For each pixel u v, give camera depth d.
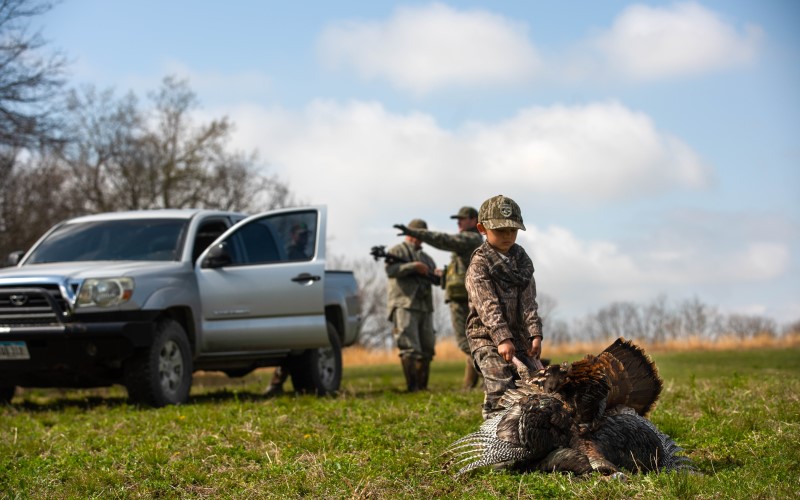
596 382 6.26
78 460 7.88
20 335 11.76
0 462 8.06
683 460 6.59
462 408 10.29
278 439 8.50
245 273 13.14
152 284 12.15
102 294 11.81
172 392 12.33
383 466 7.05
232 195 42.06
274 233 13.71
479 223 7.20
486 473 6.50
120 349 11.75
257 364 13.95
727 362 22.84
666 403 10.05
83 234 13.40
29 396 15.03
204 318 12.89
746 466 6.55
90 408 12.45
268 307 13.20
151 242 13.09
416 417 9.58
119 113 40.00
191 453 8.00
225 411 10.66
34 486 7.01
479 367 7.14
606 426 6.31
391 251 14.59
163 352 12.19
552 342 34.59
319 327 13.46
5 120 21.88
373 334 49.62
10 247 28.19
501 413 6.44
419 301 14.32
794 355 26.50
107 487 6.96
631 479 5.89
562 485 5.82
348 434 8.56
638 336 51.53
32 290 11.80
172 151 41.53
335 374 14.48
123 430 9.66
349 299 14.77
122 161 40.28
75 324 11.73
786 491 5.61
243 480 7.00
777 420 8.41
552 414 6.18
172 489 6.84
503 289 7.09
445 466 6.77
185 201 41.47
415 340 14.20
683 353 29.86
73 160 33.44
